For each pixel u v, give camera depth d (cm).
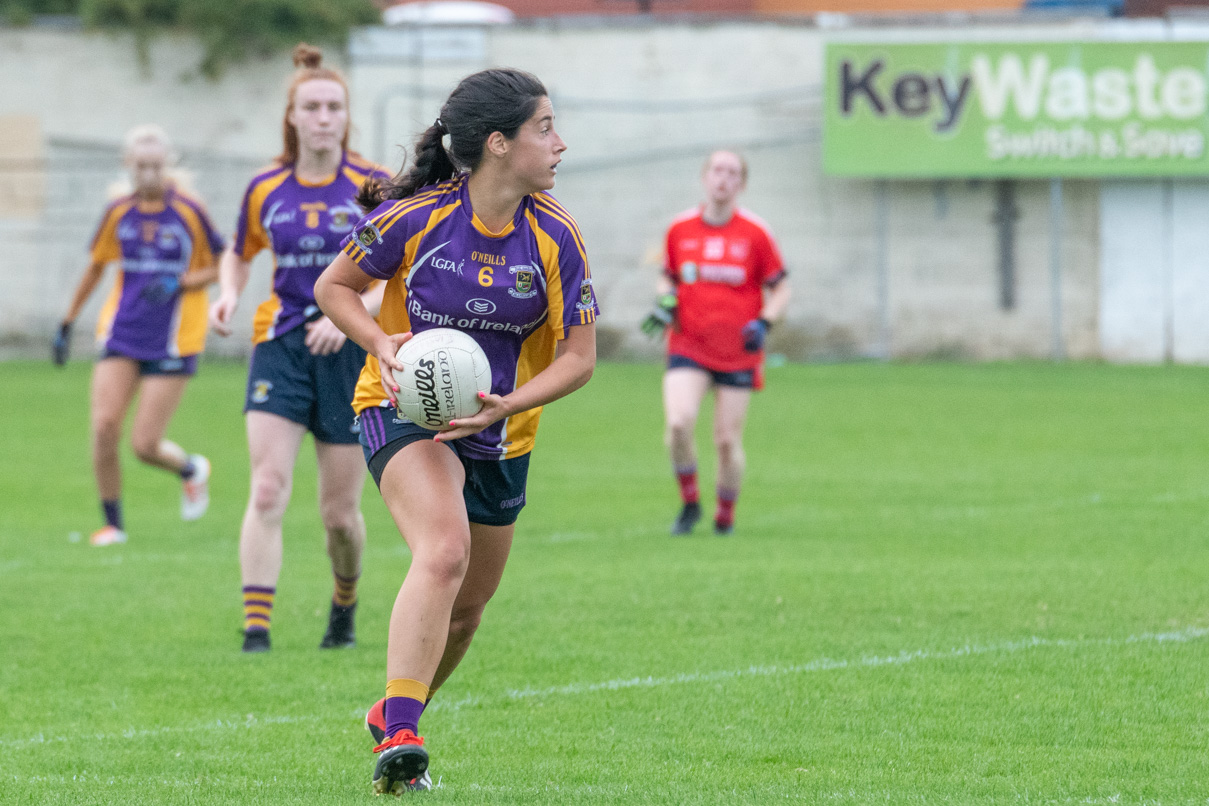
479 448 1577
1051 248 9856
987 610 2569
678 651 2280
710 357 3597
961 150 9681
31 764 1675
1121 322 9856
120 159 10031
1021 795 1504
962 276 9938
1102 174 9619
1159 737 1759
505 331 1560
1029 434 5759
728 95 10019
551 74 10081
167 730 1845
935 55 9650
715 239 3588
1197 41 9506
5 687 2102
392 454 1549
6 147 10012
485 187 1502
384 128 10081
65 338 3716
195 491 3828
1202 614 2509
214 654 2333
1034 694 1970
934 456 5175
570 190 10144
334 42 10006
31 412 6638
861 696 1972
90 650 2361
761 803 1461
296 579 3062
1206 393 7419
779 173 10025
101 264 3603
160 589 2934
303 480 4866
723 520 3622
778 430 6019
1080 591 2727
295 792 1524
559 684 2075
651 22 10012
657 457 5303
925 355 9994
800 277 10050
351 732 1834
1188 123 9538
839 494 4316
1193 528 3509
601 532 3669
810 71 9962
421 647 1479
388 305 1598
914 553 3238
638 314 10188
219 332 2433
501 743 1761
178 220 3553
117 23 9969
